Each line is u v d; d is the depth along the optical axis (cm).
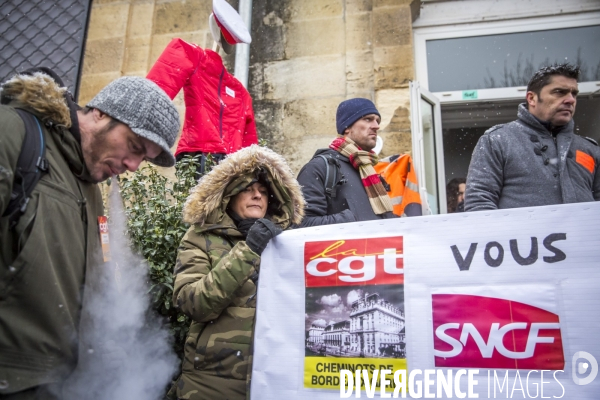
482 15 569
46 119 180
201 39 559
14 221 166
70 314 182
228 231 232
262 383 182
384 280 179
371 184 319
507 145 286
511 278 167
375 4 532
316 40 539
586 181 281
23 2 616
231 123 420
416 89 474
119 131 190
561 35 564
